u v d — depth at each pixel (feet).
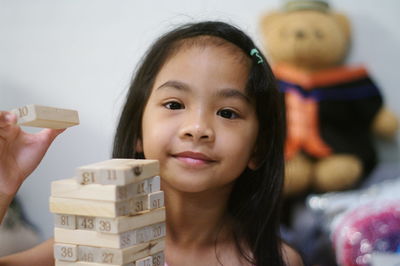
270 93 2.96
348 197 5.10
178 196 2.77
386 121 5.85
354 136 5.75
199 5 6.29
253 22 6.19
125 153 2.97
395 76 6.25
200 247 2.93
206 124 2.55
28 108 2.04
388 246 4.03
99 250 1.88
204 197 2.81
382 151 6.10
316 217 5.05
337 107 5.69
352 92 5.76
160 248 2.02
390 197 4.86
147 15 6.34
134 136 2.94
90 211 1.86
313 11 5.79
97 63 6.44
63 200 1.90
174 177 2.59
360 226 4.19
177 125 2.58
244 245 3.00
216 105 2.62
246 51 2.88
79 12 6.42
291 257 3.17
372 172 5.71
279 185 3.10
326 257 4.58
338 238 4.29
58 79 6.48
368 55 6.23
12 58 6.50
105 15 6.40
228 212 3.07
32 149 2.41
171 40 2.86
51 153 6.42
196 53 2.68
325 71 5.81
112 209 1.83
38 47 6.48
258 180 3.08
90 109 6.46
